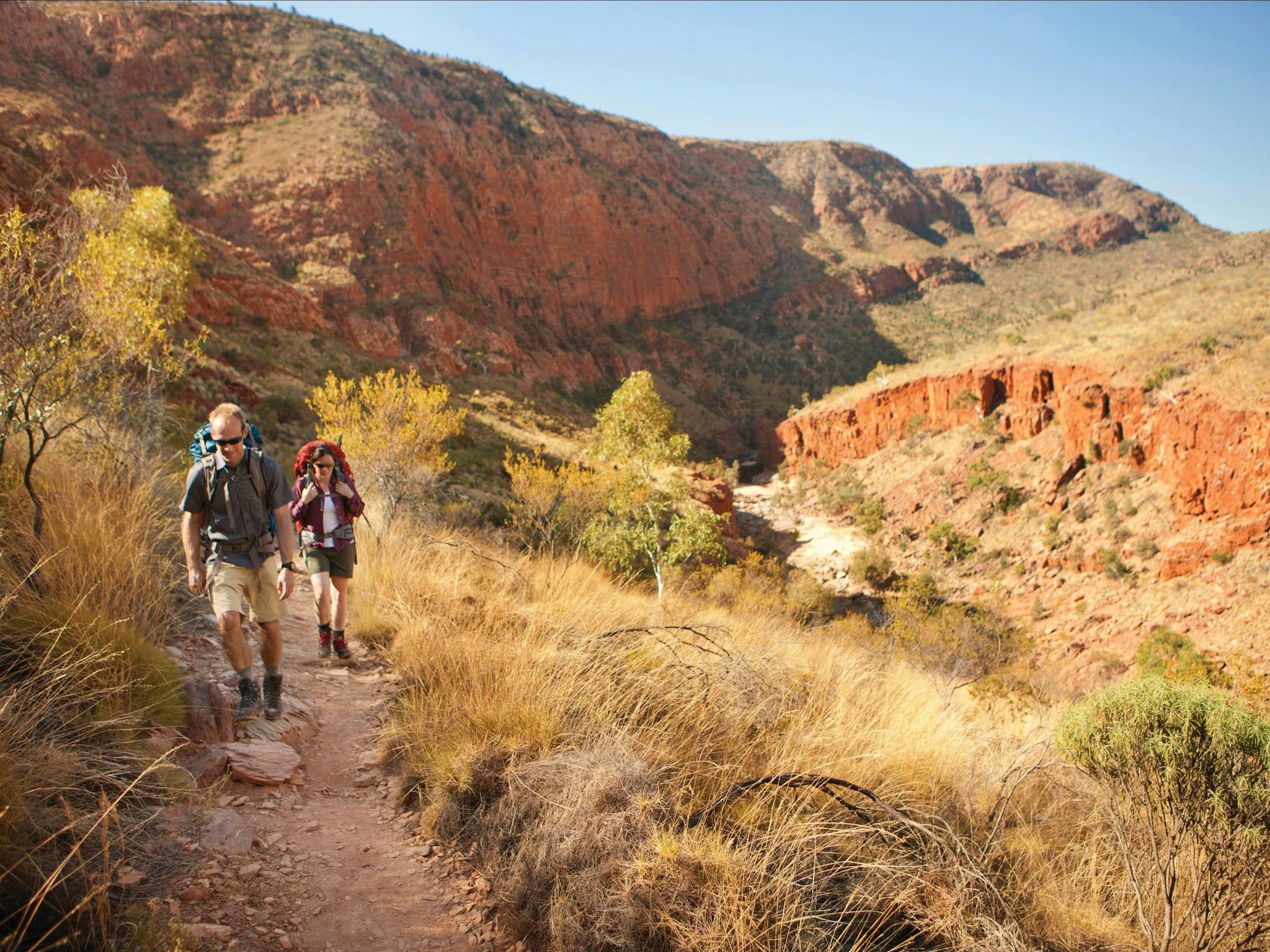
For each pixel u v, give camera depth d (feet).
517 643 15.64
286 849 9.71
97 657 10.05
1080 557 126.93
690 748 12.08
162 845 8.77
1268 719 9.52
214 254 178.91
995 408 182.60
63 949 6.72
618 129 473.67
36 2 267.59
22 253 14.56
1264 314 131.54
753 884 8.64
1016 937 8.23
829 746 12.56
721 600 35.09
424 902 9.28
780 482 247.91
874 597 144.15
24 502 13.96
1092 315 197.77
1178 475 119.24
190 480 12.24
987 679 29.84
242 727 12.07
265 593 12.65
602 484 51.19
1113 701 9.75
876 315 472.85
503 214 353.72
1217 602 100.78
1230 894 8.52
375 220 269.44
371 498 33.22
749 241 500.74
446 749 11.92
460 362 252.01
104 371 18.90
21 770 8.13
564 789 10.23
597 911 8.45
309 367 163.63
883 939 8.41
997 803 11.56
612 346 369.50
